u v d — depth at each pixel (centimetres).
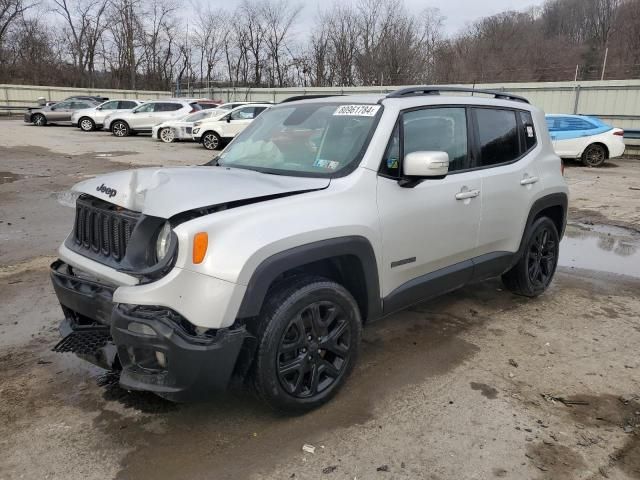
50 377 356
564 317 475
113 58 5875
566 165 1720
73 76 5684
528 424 313
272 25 5666
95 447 287
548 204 498
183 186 296
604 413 326
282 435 300
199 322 266
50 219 820
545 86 2280
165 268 268
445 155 339
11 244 679
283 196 308
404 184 353
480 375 369
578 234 810
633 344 422
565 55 4681
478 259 434
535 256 505
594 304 510
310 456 283
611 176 1459
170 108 2447
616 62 4478
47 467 271
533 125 498
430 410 326
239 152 405
